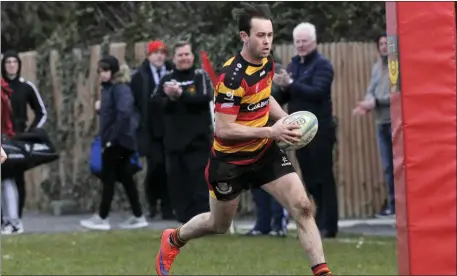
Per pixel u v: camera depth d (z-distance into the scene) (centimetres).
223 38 5159
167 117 4172
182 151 4150
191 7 5422
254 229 4209
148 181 4906
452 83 2078
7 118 4400
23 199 4481
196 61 5225
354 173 4975
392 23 2109
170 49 5281
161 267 2589
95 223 4594
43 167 5794
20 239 4156
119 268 3334
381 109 4472
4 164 4338
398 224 2166
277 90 3944
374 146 5003
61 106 5691
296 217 2303
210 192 2414
